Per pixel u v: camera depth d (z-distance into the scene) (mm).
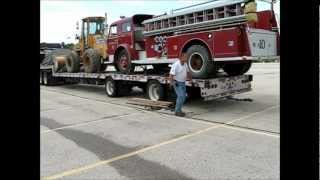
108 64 14570
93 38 15367
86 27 15820
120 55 13258
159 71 12430
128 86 13180
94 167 4930
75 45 16812
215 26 9414
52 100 12742
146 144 6156
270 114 8859
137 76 11688
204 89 9422
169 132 7074
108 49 13789
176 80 8867
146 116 9000
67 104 11578
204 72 9594
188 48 10188
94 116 9148
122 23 12938
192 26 9922
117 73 13109
